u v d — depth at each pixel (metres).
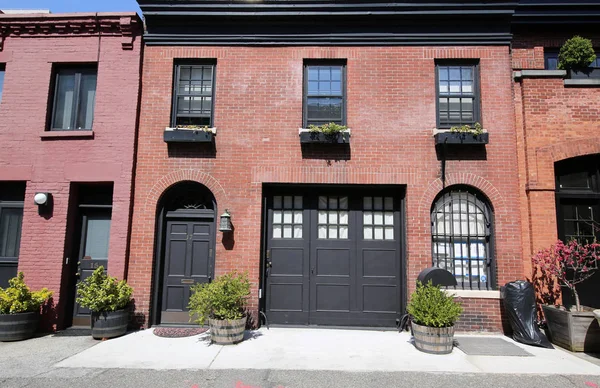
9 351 6.21
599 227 7.87
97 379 5.05
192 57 8.20
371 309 7.76
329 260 7.93
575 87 7.83
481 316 7.34
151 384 4.89
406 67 8.05
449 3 7.93
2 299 6.85
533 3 8.46
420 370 5.41
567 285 6.84
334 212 8.12
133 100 8.00
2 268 7.93
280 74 8.12
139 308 7.50
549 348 6.41
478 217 7.80
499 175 7.68
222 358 5.84
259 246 7.67
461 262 7.71
